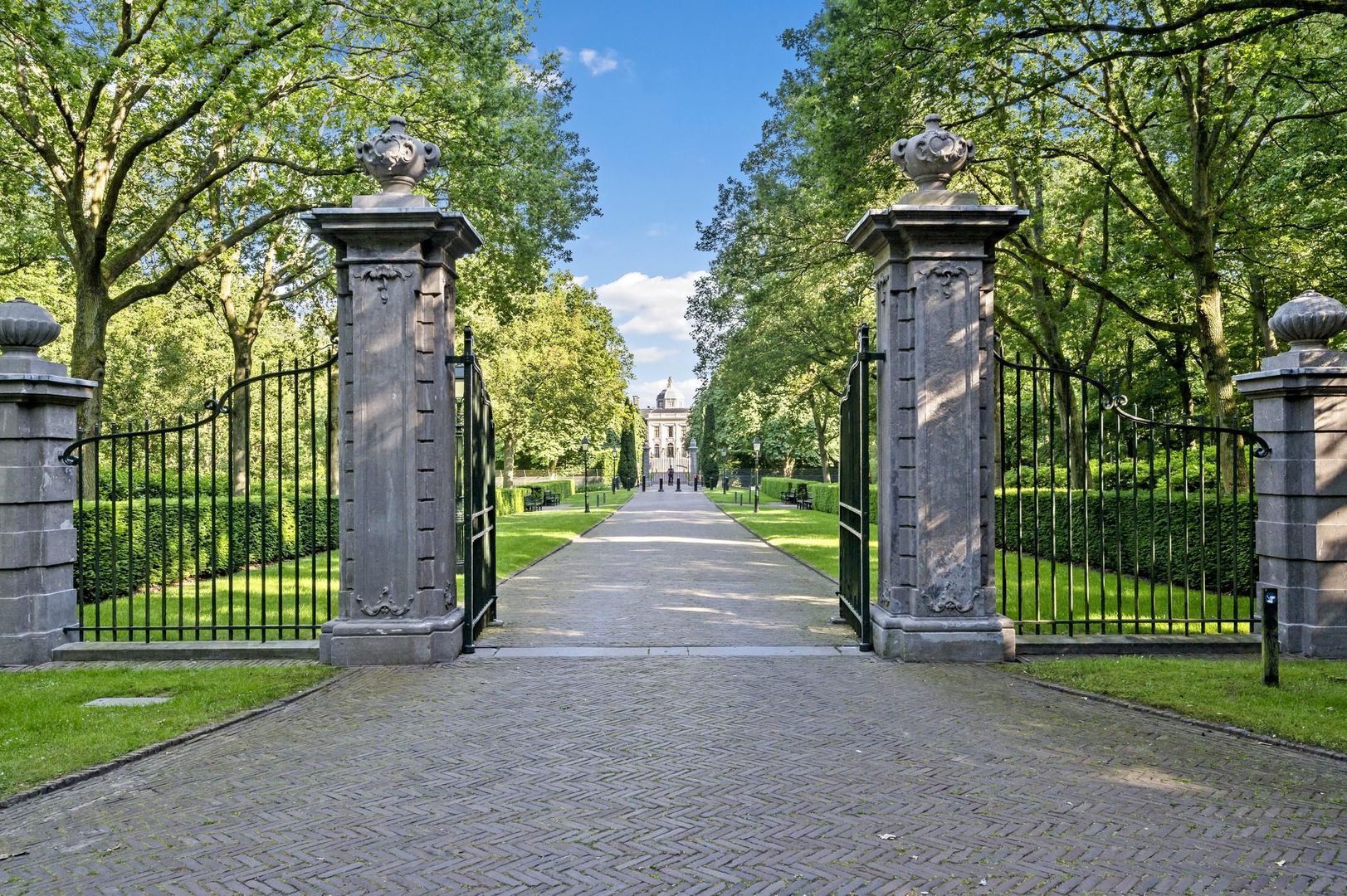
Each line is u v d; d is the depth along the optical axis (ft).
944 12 35.88
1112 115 48.47
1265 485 26.71
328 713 20.45
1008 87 41.32
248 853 12.92
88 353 48.83
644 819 14.14
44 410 26.43
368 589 25.77
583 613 34.68
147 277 78.38
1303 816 14.07
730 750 17.62
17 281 81.97
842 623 32.19
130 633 26.84
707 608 35.86
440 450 26.86
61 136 53.47
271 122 50.57
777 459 209.46
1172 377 86.02
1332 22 45.09
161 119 56.75
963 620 25.75
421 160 26.30
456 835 13.52
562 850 12.96
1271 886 11.72
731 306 90.33
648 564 53.98
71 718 19.61
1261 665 24.32
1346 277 53.93
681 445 387.14
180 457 27.27
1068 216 69.31
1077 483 61.82
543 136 64.03
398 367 25.72
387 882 11.97
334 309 78.48
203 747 18.06
